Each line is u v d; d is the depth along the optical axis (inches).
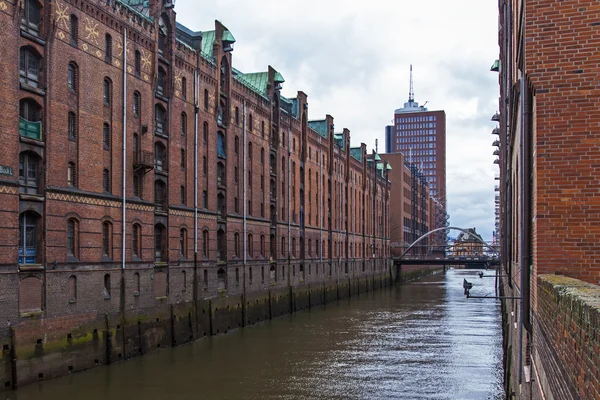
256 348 1576.0
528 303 554.9
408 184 5305.1
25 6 1112.8
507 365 1104.8
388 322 2155.5
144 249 1444.4
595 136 414.0
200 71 1776.6
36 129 1122.0
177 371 1267.2
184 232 1672.0
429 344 1679.4
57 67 1175.0
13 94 1051.9
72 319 1179.9
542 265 418.3
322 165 3029.0
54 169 1160.2
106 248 1321.4
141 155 1435.8
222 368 1316.4
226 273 1907.0
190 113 1716.3
